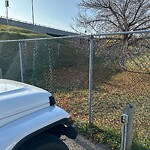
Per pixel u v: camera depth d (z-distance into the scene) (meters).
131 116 3.18
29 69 11.45
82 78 9.91
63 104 6.39
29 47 13.19
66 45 14.70
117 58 9.01
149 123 4.71
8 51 12.76
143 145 3.74
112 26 13.93
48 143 2.32
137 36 8.47
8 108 2.12
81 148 3.79
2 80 3.11
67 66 12.08
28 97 2.37
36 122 2.21
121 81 8.59
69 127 2.61
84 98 6.96
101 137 4.07
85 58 12.12
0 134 1.97
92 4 14.39
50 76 9.92
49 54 12.92
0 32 19.88
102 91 7.72
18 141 1.99
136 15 13.51
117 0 13.80
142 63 7.41
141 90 7.50
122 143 3.22
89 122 4.61
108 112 5.58
